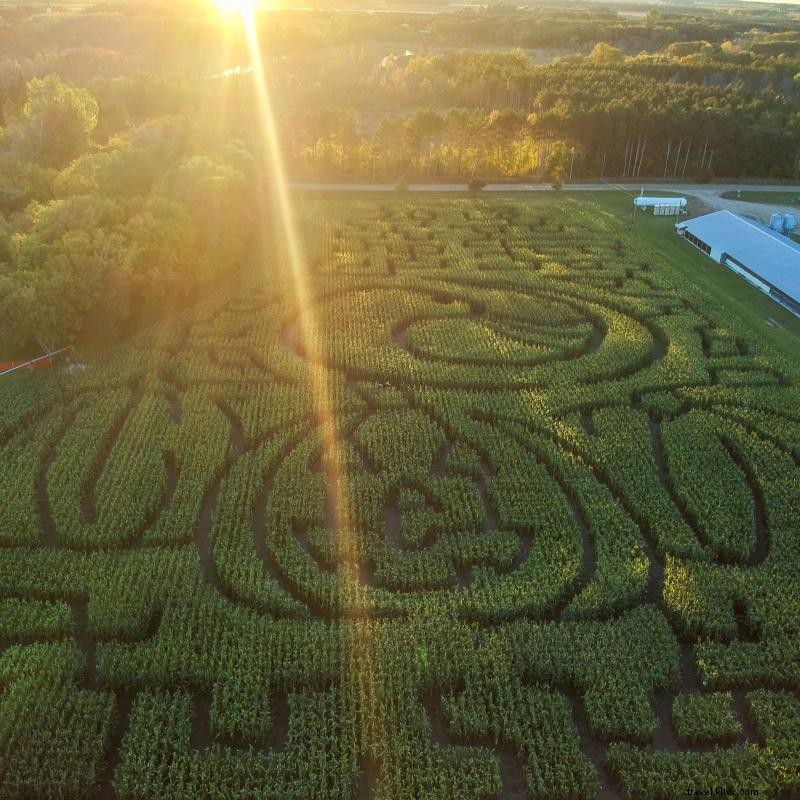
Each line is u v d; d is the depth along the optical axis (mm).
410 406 61625
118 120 133375
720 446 56406
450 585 44469
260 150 116938
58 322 65125
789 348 73688
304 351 68750
